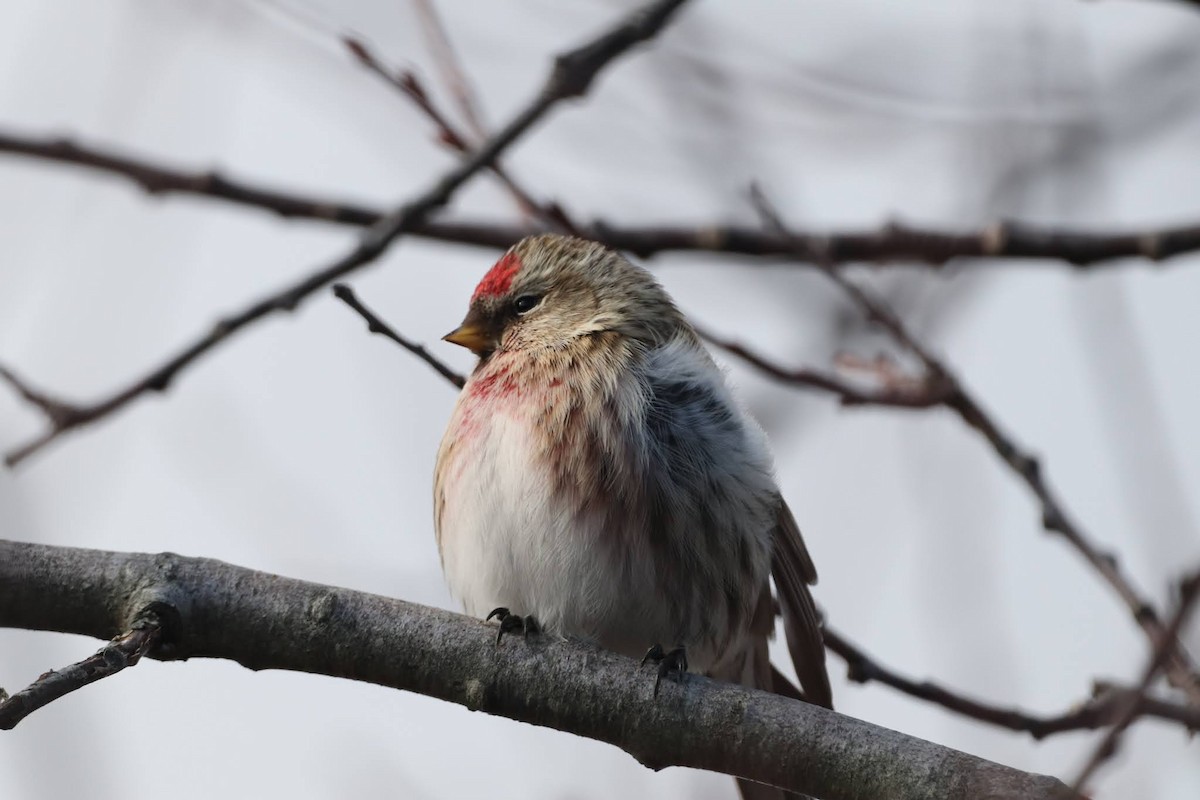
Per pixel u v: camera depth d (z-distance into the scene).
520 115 6.39
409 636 5.95
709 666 7.73
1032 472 6.95
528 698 6.00
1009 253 7.40
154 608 5.64
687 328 8.17
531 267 8.25
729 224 7.68
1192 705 5.50
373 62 6.95
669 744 5.94
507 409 7.55
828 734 5.78
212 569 5.85
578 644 6.09
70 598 5.71
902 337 7.21
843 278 7.32
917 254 7.54
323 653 5.86
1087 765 5.16
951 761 5.61
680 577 7.35
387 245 6.74
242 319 6.76
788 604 7.80
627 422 7.41
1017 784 5.43
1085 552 6.70
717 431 7.52
